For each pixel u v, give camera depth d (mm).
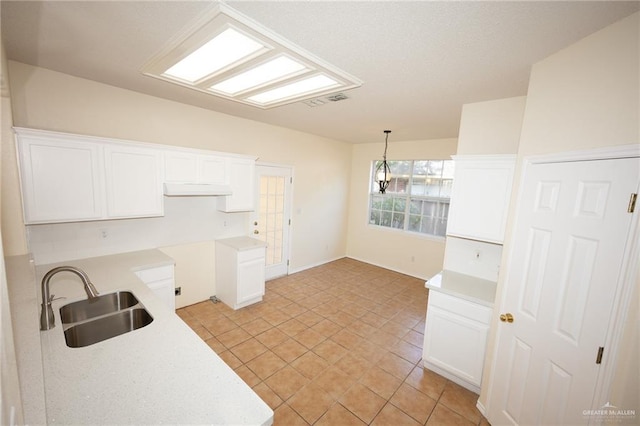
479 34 1626
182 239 3586
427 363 2730
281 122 4176
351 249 6473
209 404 1136
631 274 1331
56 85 2494
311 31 1641
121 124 2896
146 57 2113
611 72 1461
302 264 5484
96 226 2877
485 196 2506
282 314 3688
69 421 1034
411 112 3281
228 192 3455
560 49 1738
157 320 1754
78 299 2021
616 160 1411
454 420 2186
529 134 1948
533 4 1349
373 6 1405
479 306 2352
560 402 1617
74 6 1504
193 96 3025
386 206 5930
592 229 1495
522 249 1942
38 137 2250
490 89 2420
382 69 2127
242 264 3643
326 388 2441
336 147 5785
